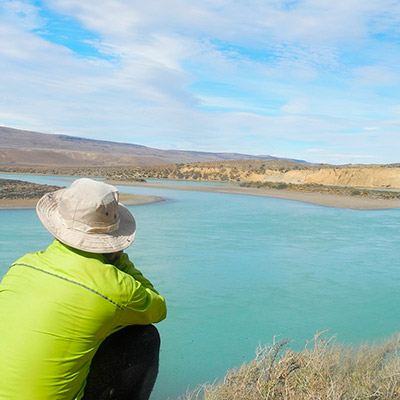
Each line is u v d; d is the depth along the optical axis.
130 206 21.20
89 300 1.36
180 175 68.69
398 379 3.17
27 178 52.59
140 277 1.72
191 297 6.86
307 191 39.19
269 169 65.88
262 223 15.99
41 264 1.43
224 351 4.77
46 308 1.34
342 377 3.11
